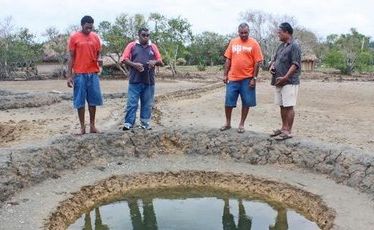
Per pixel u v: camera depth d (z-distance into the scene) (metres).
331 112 13.33
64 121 11.73
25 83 29.02
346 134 9.59
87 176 7.82
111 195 7.57
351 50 46.72
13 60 37.62
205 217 6.82
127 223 6.61
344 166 7.41
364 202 6.53
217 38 57.53
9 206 6.46
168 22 38.12
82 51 8.22
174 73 37.31
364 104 15.57
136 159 8.70
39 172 7.45
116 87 25.00
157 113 13.02
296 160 8.07
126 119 9.12
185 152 8.97
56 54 43.03
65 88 24.33
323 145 8.02
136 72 8.83
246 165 8.36
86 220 6.67
